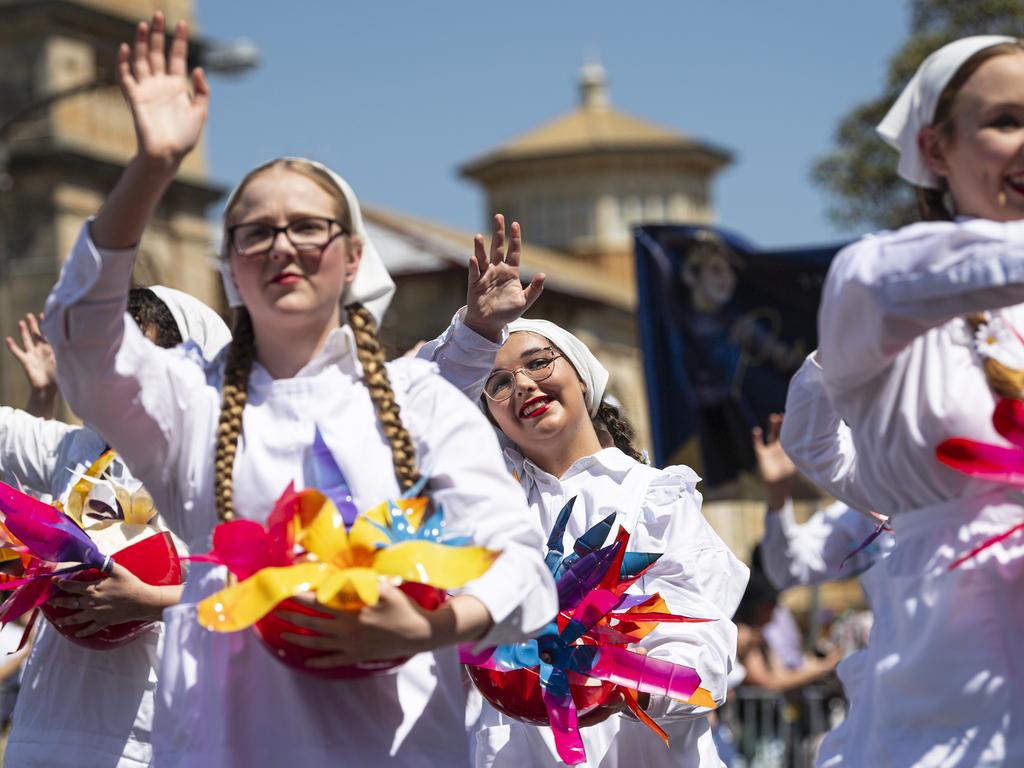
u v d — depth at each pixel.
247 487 3.66
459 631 3.46
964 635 3.66
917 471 3.77
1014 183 3.79
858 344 3.68
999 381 3.74
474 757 5.32
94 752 5.05
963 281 3.50
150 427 3.67
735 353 10.22
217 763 3.60
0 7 33.47
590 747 5.15
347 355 3.74
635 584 5.16
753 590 9.81
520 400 5.41
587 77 58.03
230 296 3.83
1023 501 3.72
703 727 5.29
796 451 4.45
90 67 34.22
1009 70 3.77
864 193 22.67
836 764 3.94
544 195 55.97
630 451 5.89
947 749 3.65
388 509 3.53
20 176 33.25
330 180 3.75
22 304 33.12
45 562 4.66
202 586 3.71
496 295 4.80
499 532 3.64
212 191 35.41
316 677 3.55
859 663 4.04
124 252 3.52
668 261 10.30
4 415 5.43
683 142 55.56
